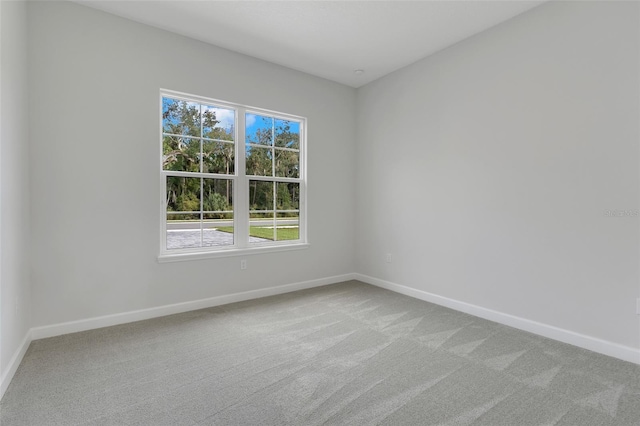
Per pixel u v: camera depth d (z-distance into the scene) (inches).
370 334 113.3
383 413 70.6
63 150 110.1
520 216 118.4
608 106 97.0
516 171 119.2
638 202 92.3
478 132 131.1
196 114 141.6
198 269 138.8
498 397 76.5
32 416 68.8
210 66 140.3
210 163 145.3
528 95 115.2
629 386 81.0
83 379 83.1
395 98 167.6
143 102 125.0
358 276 192.1
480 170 130.6
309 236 174.9
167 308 131.2
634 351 93.0
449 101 141.7
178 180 136.6
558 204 108.3
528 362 93.5
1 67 78.6
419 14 117.3
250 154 156.9
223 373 87.0
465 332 115.3
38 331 106.4
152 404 73.4
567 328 106.7
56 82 108.7
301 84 169.3
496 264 126.0
